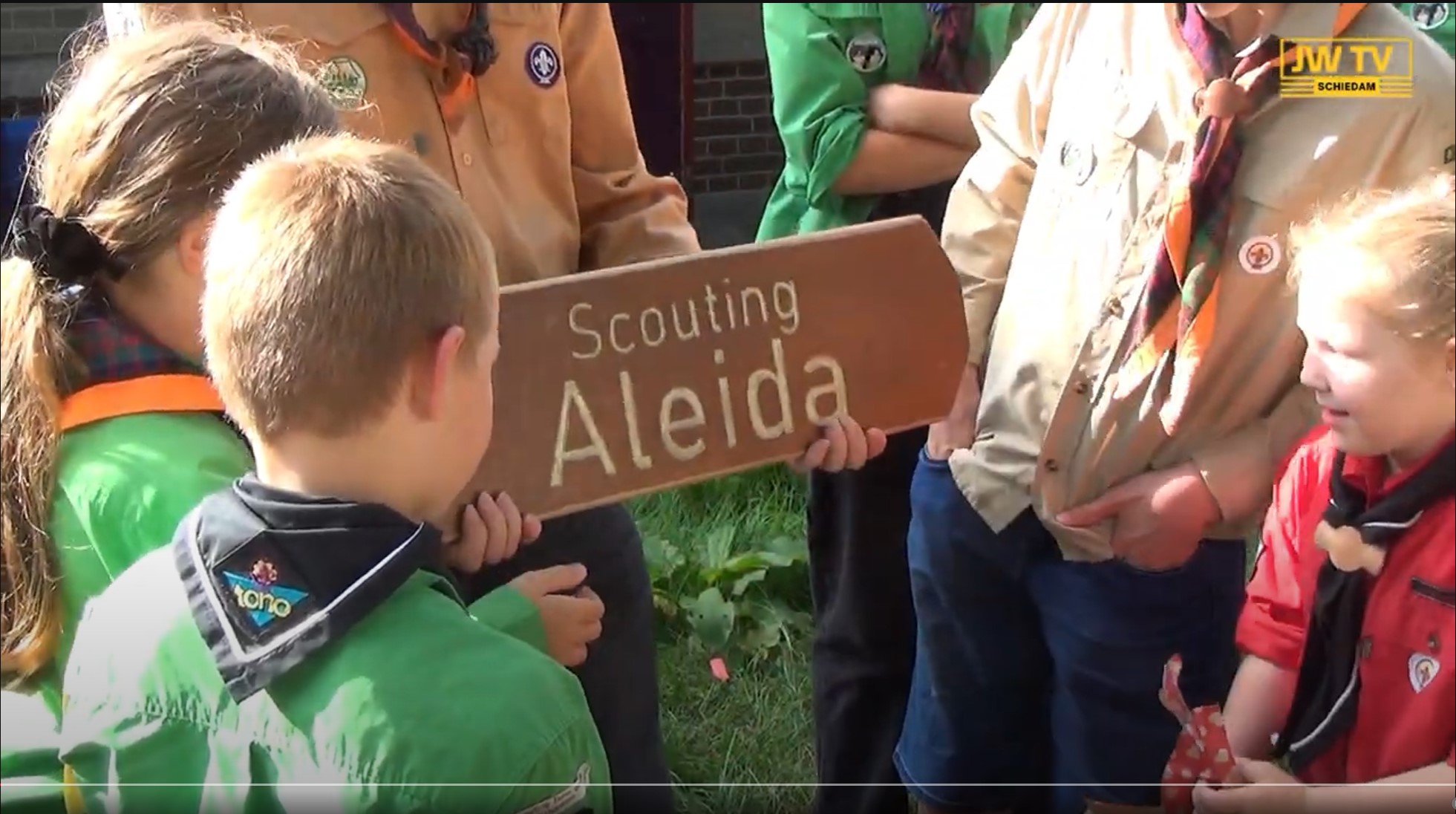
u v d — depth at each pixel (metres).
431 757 0.85
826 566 1.63
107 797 0.94
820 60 1.45
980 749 1.52
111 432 1.03
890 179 1.47
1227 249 1.20
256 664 0.88
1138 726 1.40
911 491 1.52
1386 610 1.12
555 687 0.91
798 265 1.26
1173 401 1.25
